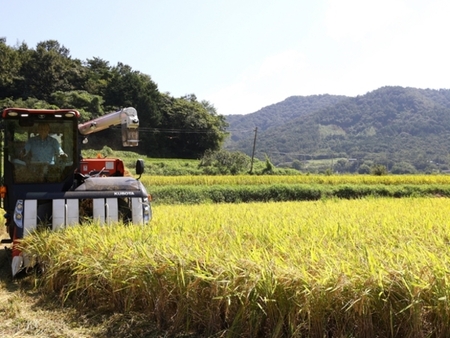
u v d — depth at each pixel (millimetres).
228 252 5367
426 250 5344
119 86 91312
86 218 7824
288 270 4742
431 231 7199
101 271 5863
